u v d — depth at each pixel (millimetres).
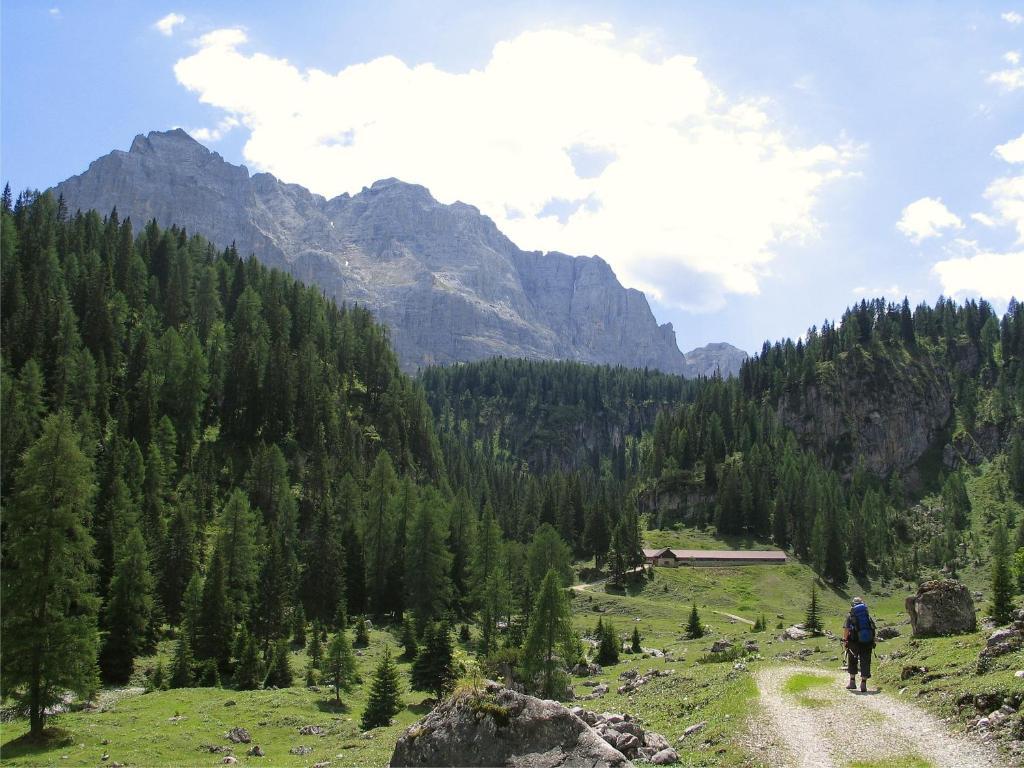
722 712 31078
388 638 107688
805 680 34781
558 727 19688
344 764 42344
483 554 125562
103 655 78188
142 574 83000
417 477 188375
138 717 60156
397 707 63594
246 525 105750
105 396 135500
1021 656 27984
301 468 153500
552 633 66500
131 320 166500
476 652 99562
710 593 157625
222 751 51719
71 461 50125
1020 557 99188
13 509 49031
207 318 183250
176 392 146000
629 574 167125
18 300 139375
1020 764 20234
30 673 48875
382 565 126250
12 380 115250
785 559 181500
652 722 35562
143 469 117812
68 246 176375
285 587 104188
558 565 136125
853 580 174125
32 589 48219
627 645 101062
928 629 42500
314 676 80625
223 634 89438
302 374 171500
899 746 23156
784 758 23359
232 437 155500
